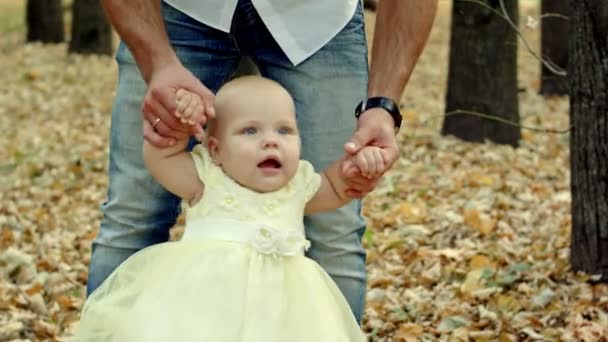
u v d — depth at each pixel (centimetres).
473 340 561
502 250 733
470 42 1146
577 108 648
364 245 763
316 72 399
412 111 1373
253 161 356
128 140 398
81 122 1380
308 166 371
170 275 344
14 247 784
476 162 1070
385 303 632
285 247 348
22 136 1289
